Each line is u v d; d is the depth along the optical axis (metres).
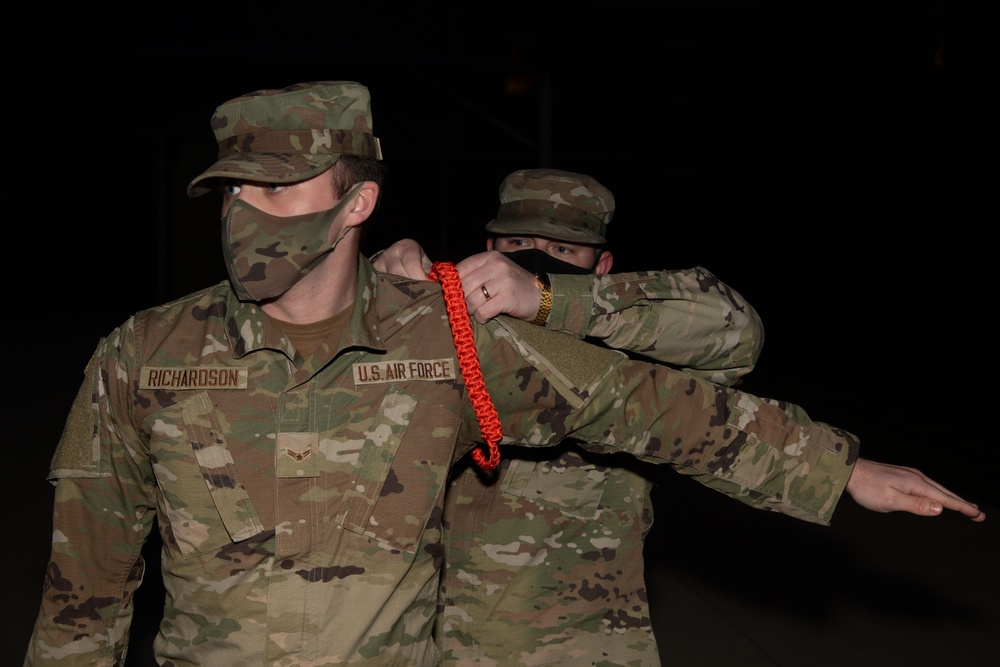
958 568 5.39
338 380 1.67
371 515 1.65
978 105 11.92
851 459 1.86
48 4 8.89
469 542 2.39
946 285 11.70
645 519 2.51
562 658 2.37
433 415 1.71
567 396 1.80
